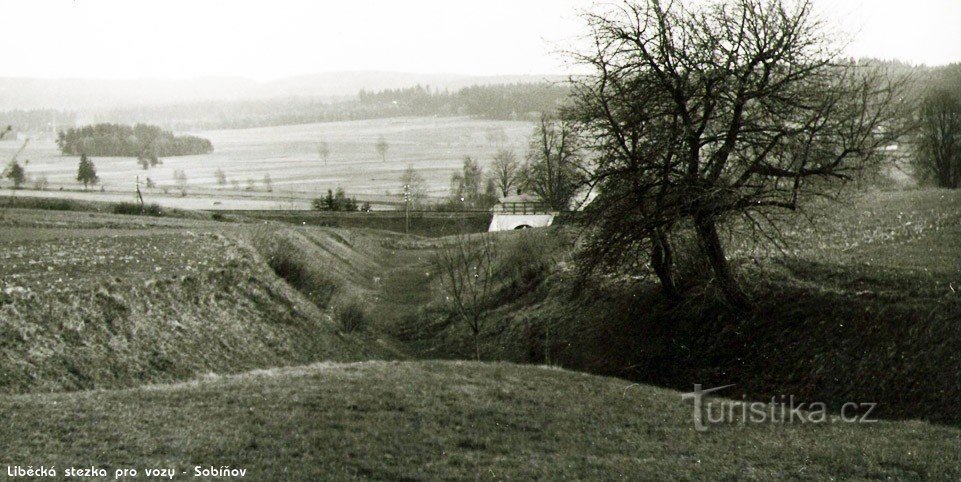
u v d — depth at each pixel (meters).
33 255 37.03
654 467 15.11
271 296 38.81
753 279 32.84
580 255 33.12
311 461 13.88
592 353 34.91
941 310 25.19
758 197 28.66
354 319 41.34
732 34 27.78
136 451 13.58
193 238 47.94
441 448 15.46
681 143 28.75
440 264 50.81
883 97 27.80
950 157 59.16
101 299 29.00
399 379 21.14
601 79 29.72
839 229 40.22
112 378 24.45
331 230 85.62
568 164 32.22
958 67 56.16
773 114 27.78
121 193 172.62
